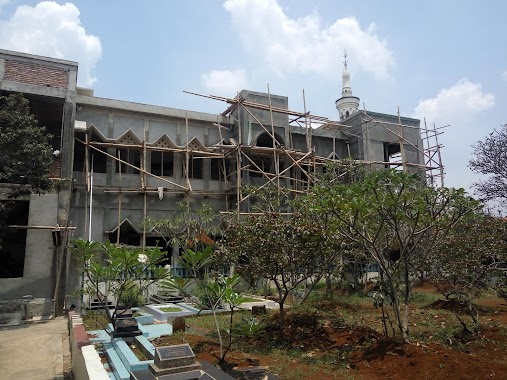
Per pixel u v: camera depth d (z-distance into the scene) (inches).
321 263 398.9
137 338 364.5
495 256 475.2
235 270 382.0
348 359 305.7
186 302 635.5
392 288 345.4
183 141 886.4
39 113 785.6
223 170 904.9
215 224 855.1
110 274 413.4
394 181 322.7
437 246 438.0
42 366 343.3
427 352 281.9
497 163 677.3
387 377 262.2
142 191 797.9
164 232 773.9
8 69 703.1
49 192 647.1
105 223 785.6
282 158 960.9
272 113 943.7
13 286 621.3
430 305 550.3
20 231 787.4
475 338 351.6
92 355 226.8
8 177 525.7
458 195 335.9
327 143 1047.6
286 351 336.5
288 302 639.1
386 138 1064.2
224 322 463.8
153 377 215.6
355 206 316.5
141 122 858.1
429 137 1093.1
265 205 802.8
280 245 363.9
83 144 788.0
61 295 639.1
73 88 742.5
